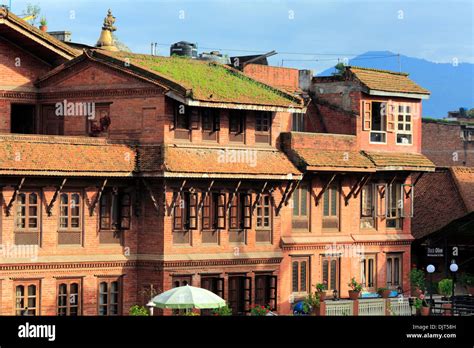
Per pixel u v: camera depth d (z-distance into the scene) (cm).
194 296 5362
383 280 7225
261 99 6366
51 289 5769
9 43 6347
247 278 6384
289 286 6650
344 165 6781
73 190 5850
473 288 7356
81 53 6297
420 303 6794
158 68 6228
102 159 5859
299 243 6669
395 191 7325
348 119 7119
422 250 7919
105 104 6172
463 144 9550
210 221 6234
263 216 6500
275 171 6384
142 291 6038
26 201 5700
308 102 7162
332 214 6931
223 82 6388
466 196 8006
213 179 6166
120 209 6006
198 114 6169
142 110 6056
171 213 6019
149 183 6003
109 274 5953
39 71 6462
